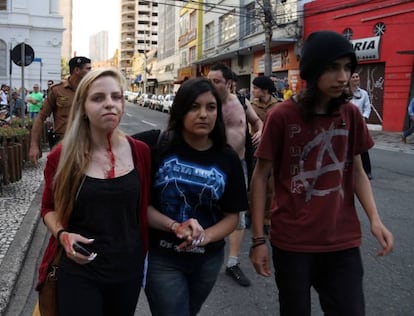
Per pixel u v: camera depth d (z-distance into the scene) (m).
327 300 2.55
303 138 2.54
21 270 4.83
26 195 7.80
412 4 19.64
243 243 5.73
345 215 2.60
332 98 2.51
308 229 2.50
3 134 9.39
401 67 20.39
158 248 2.62
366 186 2.72
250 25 34.09
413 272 4.82
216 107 2.56
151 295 2.63
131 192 2.39
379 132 20.48
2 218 6.38
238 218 2.75
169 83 66.50
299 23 26.42
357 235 2.60
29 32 39.22
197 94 2.49
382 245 2.57
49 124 13.38
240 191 2.70
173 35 64.38
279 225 2.58
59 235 2.29
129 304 2.46
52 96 5.78
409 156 13.44
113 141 2.44
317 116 2.53
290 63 27.73
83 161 2.32
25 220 6.32
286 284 2.53
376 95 21.88
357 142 2.65
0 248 5.19
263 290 4.43
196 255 2.62
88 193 2.31
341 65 2.42
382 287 4.45
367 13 22.08
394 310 3.99
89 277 2.31
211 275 2.70
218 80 4.53
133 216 2.44
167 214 2.60
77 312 2.28
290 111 2.55
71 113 2.41
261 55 31.89
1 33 38.59
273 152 2.60
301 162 2.55
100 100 2.35
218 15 41.16
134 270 2.42
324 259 2.55
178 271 2.63
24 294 4.28
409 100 20.22
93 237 2.33
